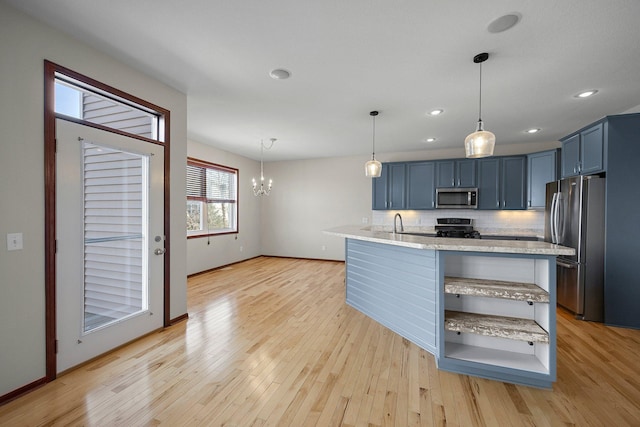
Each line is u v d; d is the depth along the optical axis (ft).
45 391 5.90
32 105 5.93
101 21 6.06
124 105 8.20
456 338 7.53
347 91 9.52
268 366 6.95
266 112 11.53
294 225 22.29
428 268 7.55
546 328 6.28
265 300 12.09
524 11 5.64
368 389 6.08
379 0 5.39
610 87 9.08
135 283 8.29
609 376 6.59
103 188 7.41
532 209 15.56
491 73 8.23
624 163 9.38
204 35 6.54
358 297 10.93
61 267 6.47
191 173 16.39
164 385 6.17
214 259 18.03
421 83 8.89
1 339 5.50
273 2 5.46
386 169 18.44
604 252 9.73
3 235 5.52
